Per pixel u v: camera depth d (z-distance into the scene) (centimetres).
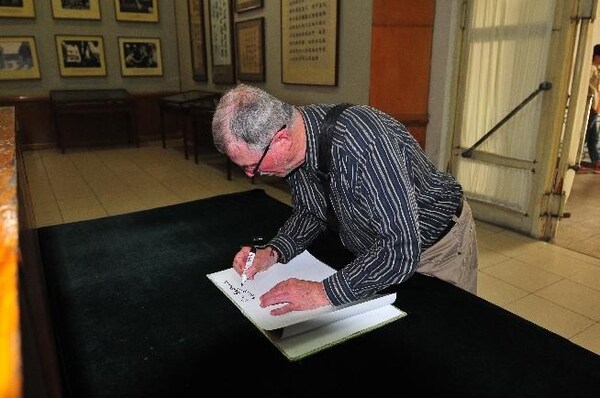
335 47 343
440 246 112
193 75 615
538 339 81
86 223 141
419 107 322
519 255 261
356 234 99
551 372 72
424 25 305
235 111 77
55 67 577
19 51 551
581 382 70
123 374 72
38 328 43
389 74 311
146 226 138
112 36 602
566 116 261
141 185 429
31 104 571
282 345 79
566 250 268
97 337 82
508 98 282
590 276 236
